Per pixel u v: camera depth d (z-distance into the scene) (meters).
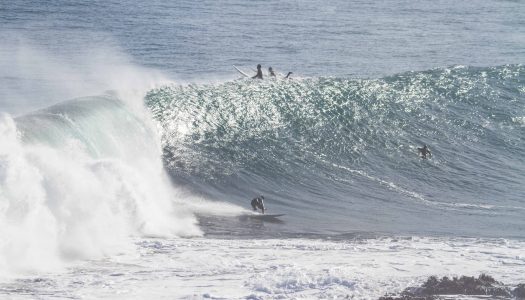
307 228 92.94
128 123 109.69
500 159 132.75
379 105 142.38
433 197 113.62
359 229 93.56
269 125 129.12
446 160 129.50
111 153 97.69
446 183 120.62
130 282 58.69
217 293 54.38
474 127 142.50
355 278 58.69
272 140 125.31
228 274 61.91
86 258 67.94
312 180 116.31
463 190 118.00
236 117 128.00
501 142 138.75
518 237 90.56
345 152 126.75
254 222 94.06
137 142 109.06
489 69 168.00
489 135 140.38
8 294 53.91
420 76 159.50
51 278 59.78
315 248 76.75
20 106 129.25
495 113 148.25
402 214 103.56
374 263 66.94
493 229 95.56
